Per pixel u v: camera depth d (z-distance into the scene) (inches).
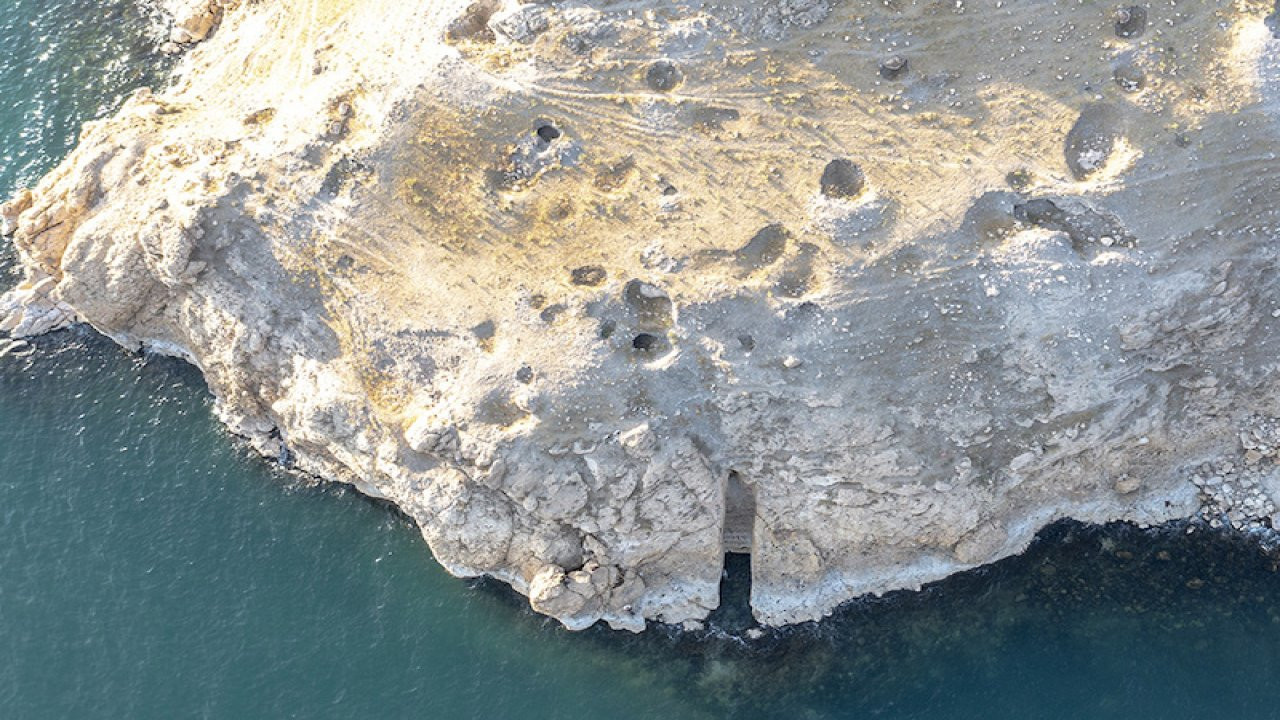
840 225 1625.2
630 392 1601.9
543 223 1674.5
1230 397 1670.8
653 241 1646.2
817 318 1604.3
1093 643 1636.3
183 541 1728.6
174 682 1621.6
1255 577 1668.3
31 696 1608.0
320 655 1649.9
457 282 1665.8
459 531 1647.4
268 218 1724.9
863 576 1688.0
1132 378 1626.5
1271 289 1635.1
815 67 1708.9
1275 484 1688.0
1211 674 1605.6
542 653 1660.9
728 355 1598.2
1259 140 1638.8
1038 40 1697.8
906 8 1724.9
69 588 1685.5
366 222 1705.2
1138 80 1675.7
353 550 1728.6
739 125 1691.7
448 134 1718.8
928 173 1647.4
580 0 1764.3
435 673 1643.7
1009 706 1599.4
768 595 1685.5
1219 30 1681.8
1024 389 1614.2
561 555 1652.3
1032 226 1631.4
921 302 1608.0
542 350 1615.4
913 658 1644.9
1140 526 1711.4
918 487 1619.1
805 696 1625.2
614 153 1694.1
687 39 1726.1
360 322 1680.6
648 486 1605.6
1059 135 1657.2
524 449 1594.5
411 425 1637.6
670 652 1664.6
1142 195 1628.9
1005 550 1697.8
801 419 1603.1
